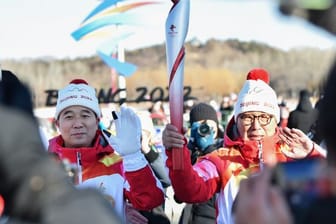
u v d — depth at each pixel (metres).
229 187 3.49
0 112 1.45
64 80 37.72
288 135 3.32
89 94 3.67
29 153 1.42
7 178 1.40
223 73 42.03
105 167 3.53
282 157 3.49
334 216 1.31
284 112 9.40
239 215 1.42
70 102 3.60
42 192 1.40
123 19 10.36
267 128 3.57
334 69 1.35
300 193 1.37
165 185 4.57
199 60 43.72
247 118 3.58
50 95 12.75
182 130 3.29
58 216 1.38
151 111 11.76
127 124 3.43
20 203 1.39
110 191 3.48
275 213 1.37
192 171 3.29
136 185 3.41
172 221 6.28
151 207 3.46
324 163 1.39
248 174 3.48
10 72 3.29
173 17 3.32
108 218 1.42
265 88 3.65
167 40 3.32
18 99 1.52
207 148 4.75
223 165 3.52
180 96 3.28
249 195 1.41
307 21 1.19
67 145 3.64
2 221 1.48
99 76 40.44
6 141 1.40
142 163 3.42
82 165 3.51
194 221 4.57
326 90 1.36
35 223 1.39
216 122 5.20
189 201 3.36
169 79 3.31
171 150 3.27
